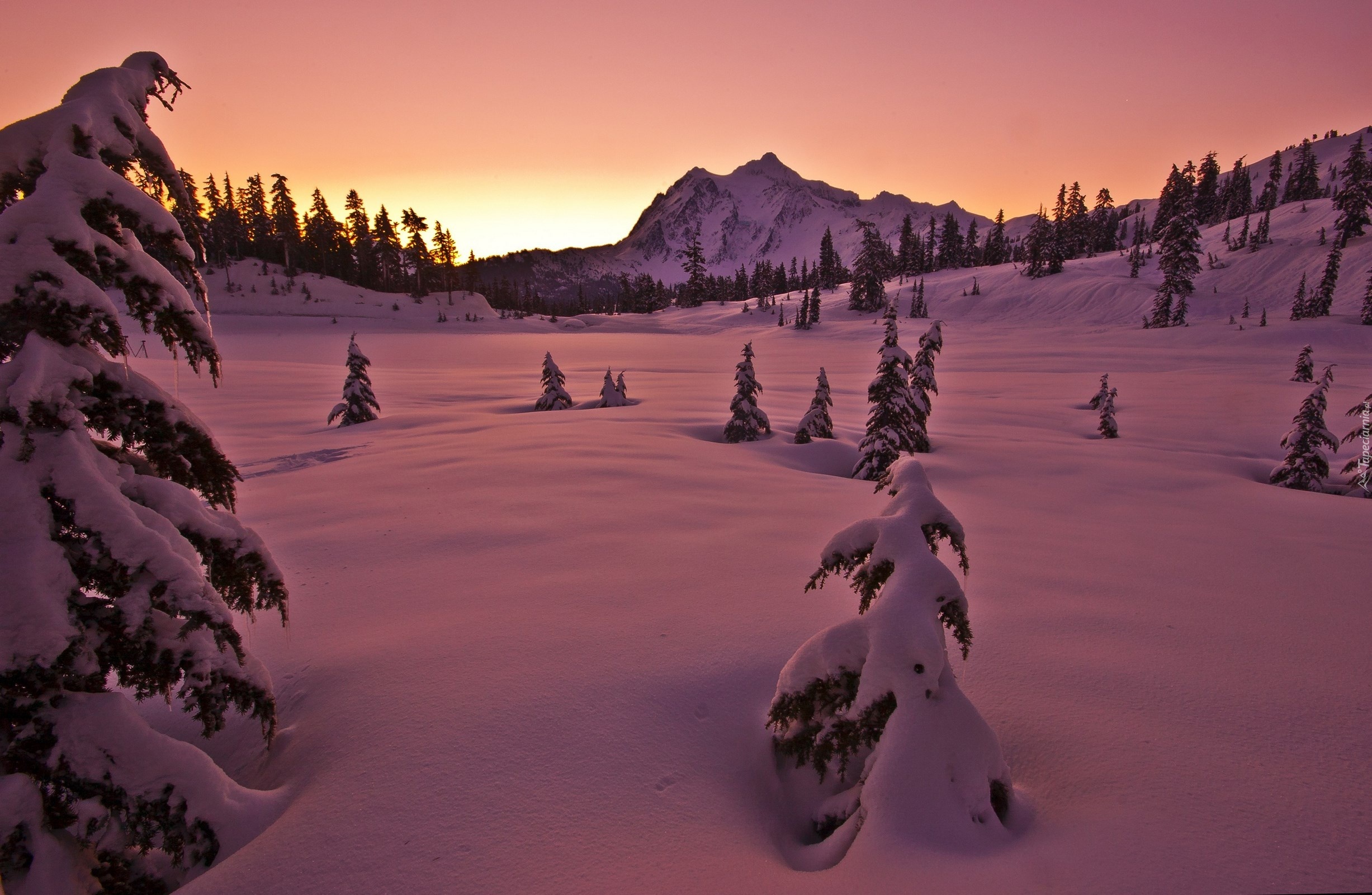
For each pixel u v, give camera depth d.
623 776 3.21
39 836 2.41
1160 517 10.43
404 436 16.50
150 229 2.90
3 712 2.43
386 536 7.61
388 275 131.00
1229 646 4.95
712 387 36.59
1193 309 103.75
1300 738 3.58
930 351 17.42
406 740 3.48
